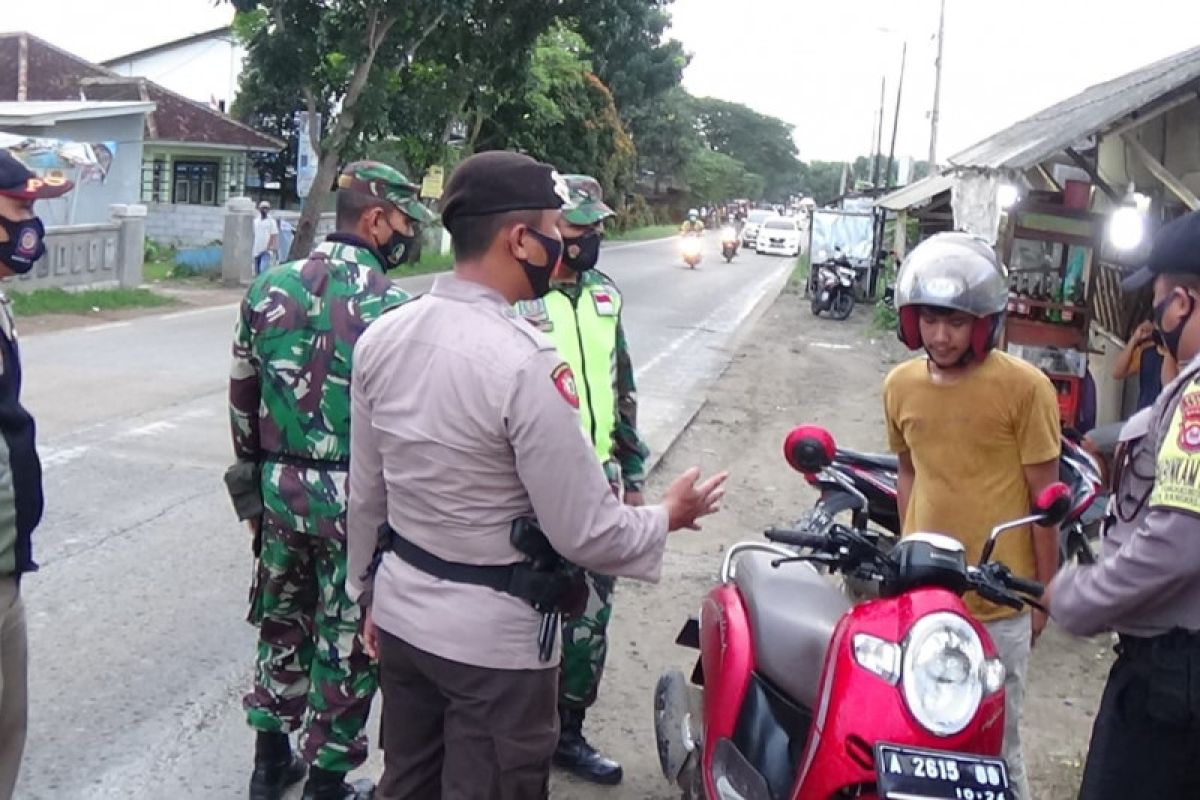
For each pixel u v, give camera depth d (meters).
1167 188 9.02
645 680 5.43
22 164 3.18
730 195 101.88
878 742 2.69
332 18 22.67
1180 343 2.76
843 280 23.50
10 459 3.16
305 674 4.04
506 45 25.34
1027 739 4.95
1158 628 2.73
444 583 2.78
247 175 35.34
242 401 3.79
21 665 3.33
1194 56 9.57
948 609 2.77
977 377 3.60
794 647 3.42
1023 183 8.68
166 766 4.46
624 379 4.32
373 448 2.90
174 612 5.89
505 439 2.69
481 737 2.79
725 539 7.77
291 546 3.76
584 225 3.97
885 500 5.11
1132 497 2.81
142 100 30.58
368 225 3.78
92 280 18.98
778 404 13.18
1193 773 2.80
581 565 2.78
